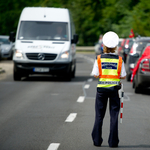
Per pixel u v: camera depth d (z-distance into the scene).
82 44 152.62
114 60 13.20
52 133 15.36
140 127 16.70
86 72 46.25
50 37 35.72
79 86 31.55
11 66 54.34
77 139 14.45
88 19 147.62
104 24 140.38
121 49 63.50
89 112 20.02
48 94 26.61
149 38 38.97
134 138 14.74
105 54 13.30
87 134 15.23
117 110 13.33
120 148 13.28
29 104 22.39
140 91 27.75
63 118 18.42
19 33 36.06
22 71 34.56
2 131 15.66
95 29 147.75
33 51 34.38
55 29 36.06
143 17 110.94
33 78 38.22
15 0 137.38
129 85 33.12
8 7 137.00
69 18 37.00
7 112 19.86
